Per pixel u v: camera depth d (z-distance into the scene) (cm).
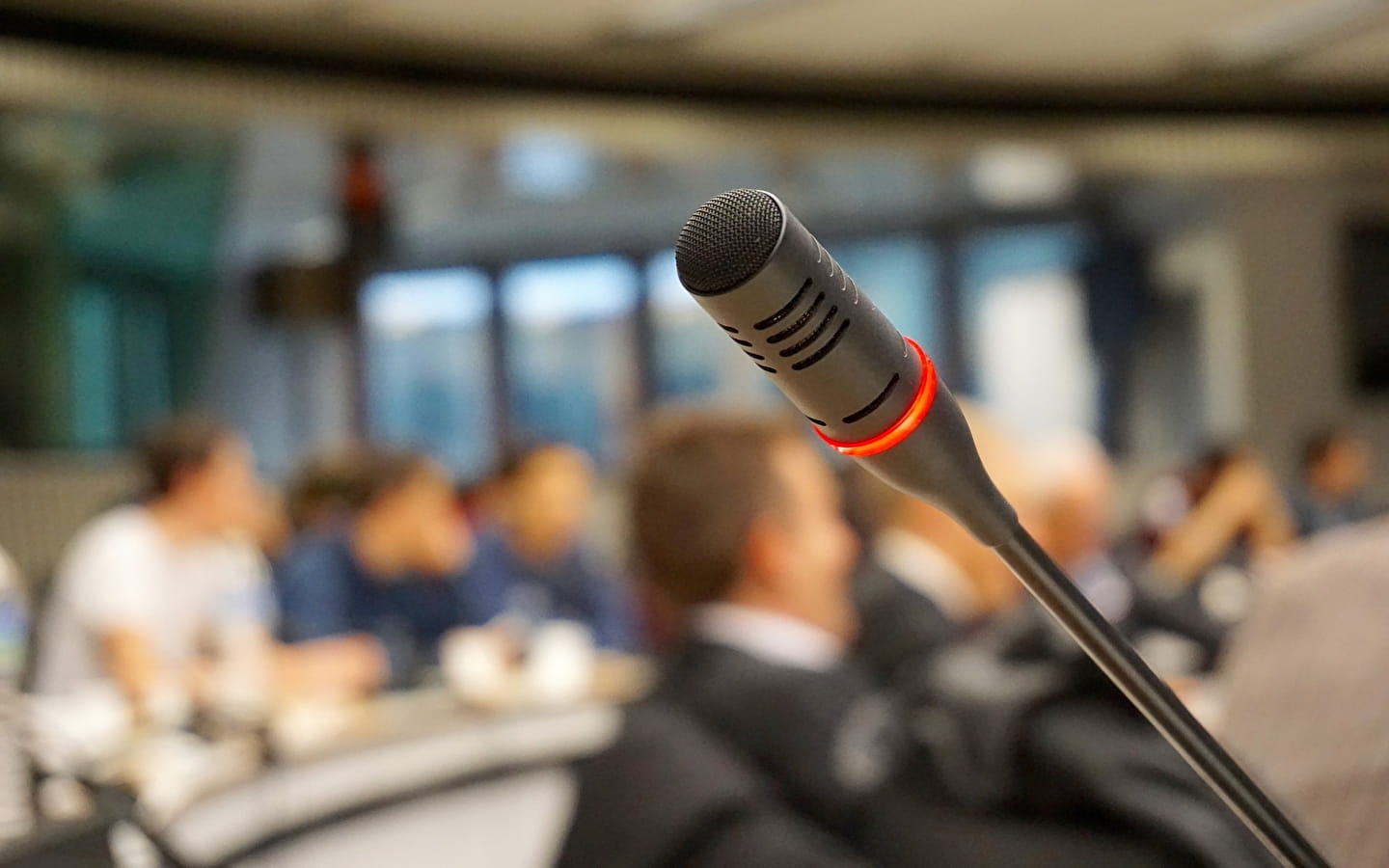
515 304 898
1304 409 724
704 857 115
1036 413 815
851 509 279
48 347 568
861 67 517
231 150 592
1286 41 505
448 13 436
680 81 524
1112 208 793
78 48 423
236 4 417
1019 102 564
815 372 31
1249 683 63
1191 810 103
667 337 863
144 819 93
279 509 382
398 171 723
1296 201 724
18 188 546
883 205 816
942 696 121
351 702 303
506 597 380
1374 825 56
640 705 130
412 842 268
